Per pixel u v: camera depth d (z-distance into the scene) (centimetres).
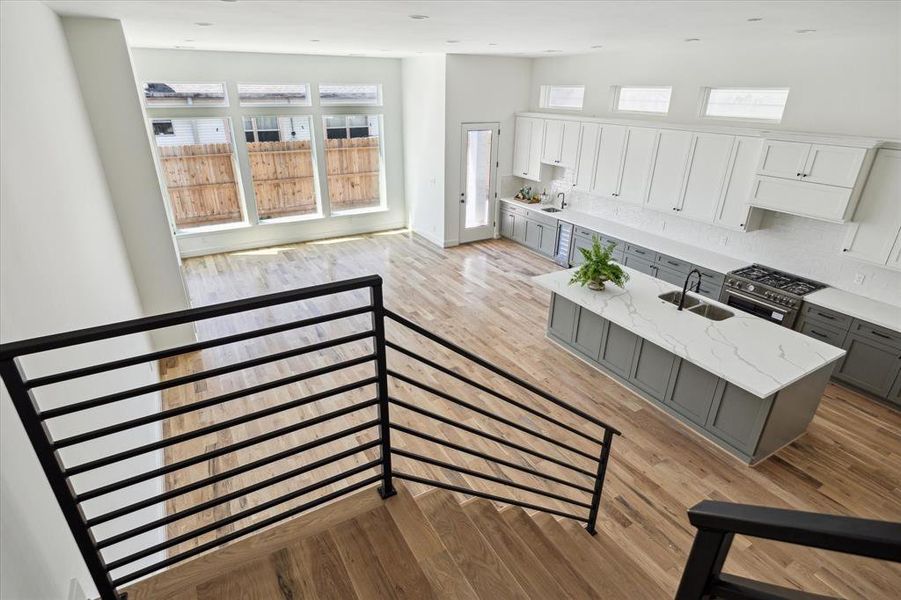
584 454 257
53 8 342
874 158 426
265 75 756
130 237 469
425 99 813
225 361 514
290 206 863
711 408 399
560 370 504
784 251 529
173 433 404
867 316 432
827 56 457
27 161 223
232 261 786
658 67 618
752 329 418
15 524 126
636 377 464
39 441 112
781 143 478
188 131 741
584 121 708
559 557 219
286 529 182
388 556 174
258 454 381
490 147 842
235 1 309
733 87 544
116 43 409
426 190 877
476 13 346
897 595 284
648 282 518
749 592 66
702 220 578
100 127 429
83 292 266
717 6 303
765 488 358
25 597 120
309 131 834
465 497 345
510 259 812
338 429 409
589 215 778
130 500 271
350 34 484
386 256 818
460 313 621
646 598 226
